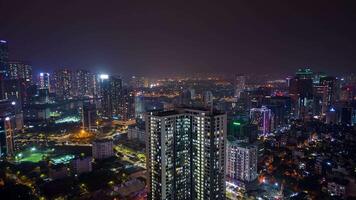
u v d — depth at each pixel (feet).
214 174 592.19
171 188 604.08
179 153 608.60
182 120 607.78
